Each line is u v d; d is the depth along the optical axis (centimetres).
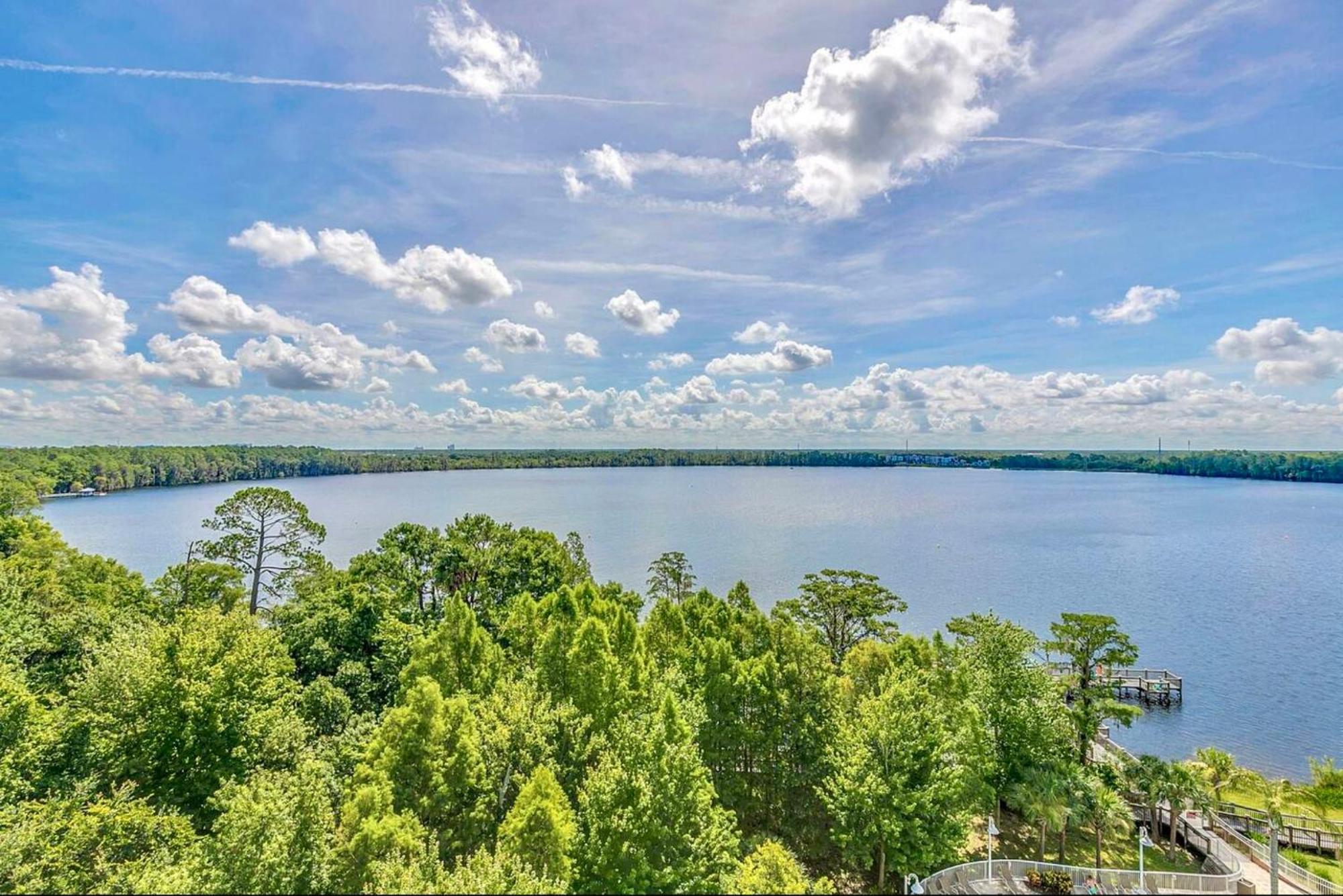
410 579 6078
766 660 3528
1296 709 6184
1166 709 6222
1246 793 4344
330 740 3288
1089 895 2884
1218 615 8938
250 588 6519
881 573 11225
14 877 2022
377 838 2077
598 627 3572
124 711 2844
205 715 2908
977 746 3281
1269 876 3153
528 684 3547
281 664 3466
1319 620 8731
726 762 3428
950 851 2827
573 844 2388
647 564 11719
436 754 2606
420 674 3556
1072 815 3228
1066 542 14538
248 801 2089
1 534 6231
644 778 2414
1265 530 16425
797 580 10600
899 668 3909
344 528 15000
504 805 2716
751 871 2180
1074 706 4284
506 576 6444
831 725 3416
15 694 2636
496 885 1897
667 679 3784
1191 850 3650
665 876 2239
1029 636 3650
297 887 2008
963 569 11544
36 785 2553
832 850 3381
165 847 2267
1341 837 3641
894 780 2869
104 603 5241
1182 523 17812
